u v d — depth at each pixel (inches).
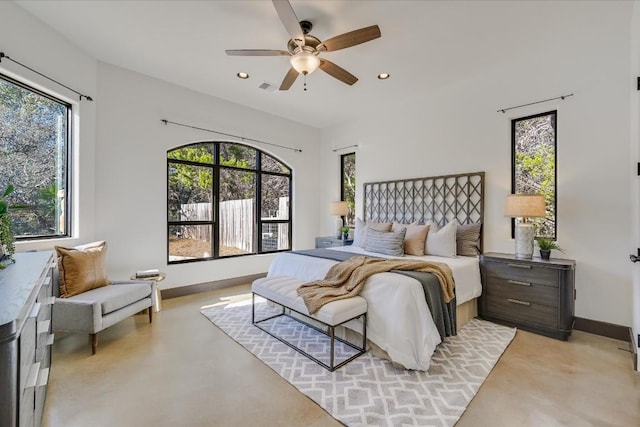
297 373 79.3
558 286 101.9
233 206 182.5
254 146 188.2
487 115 138.3
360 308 87.7
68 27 103.4
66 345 95.6
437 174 157.8
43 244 103.0
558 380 76.1
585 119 111.5
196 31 104.7
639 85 85.6
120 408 64.7
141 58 124.6
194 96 158.9
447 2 88.9
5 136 95.4
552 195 122.8
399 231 140.4
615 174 105.3
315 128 225.9
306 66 95.3
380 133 187.6
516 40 110.3
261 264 192.2
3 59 88.8
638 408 65.1
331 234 221.3
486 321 119.3
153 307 126.3
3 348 30.9
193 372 80.0
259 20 97.8
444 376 77.5
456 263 115.6
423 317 82.8
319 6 89.9
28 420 42.3
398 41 110.1
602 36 107.1
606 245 106.8
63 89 109.4
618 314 103.9
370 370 80.7
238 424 60.1
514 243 129.8
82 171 118.0
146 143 141.6
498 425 59.6
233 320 118.8
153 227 144.5
